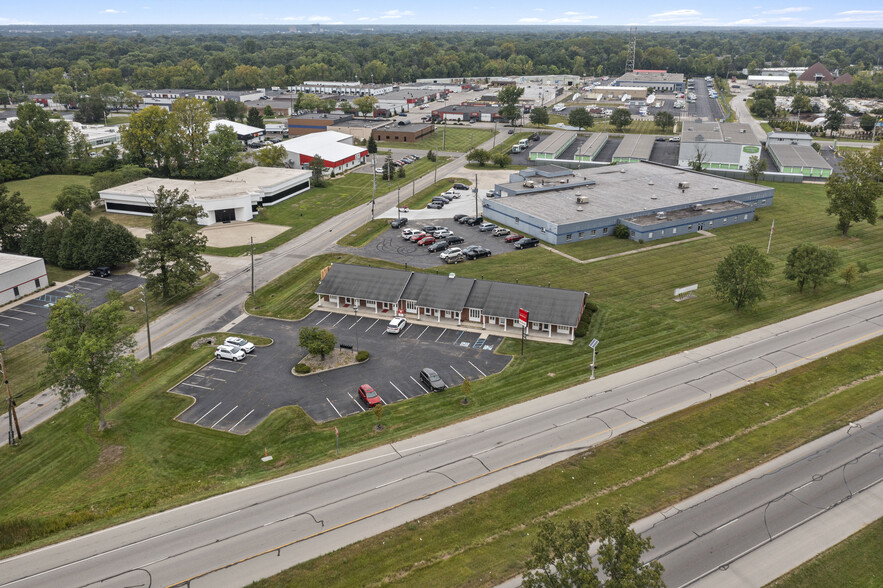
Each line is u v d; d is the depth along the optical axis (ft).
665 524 143.23
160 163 527.40
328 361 226.99
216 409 199.11
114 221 399.85
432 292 262.88
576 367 219.61
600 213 367.86
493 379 213.25
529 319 243.60
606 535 106.22
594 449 170.91
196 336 249.34
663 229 355.15
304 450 177.17
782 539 138.92
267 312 269.85
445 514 147.33
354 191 471.62
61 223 331.57
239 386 212.02
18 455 180.65
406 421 189.88
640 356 225.76
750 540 138.51
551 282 293.02
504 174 523.29
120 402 205.77
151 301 283.18
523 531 141.38
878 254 326.24
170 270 279.90
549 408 193.16
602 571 125.49
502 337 245.04
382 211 417.69
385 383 212.43
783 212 406.82
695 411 188.24
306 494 156.76
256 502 154.30
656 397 197.16
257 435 185.06
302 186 471.62
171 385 213.25
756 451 170.40
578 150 583.17
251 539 141.28
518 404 196.34
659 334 241.96
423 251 337.11
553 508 148.77
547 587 103.76
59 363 180.45
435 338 245.04
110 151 542.16
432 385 206.39
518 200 397.19
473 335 247.50
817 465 163.94
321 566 132.67
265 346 239.91
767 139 625.41
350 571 131.23
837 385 203.31
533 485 156.76
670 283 291.99
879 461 165.17
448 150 625.41
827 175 494.18
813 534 140.46
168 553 137.80
